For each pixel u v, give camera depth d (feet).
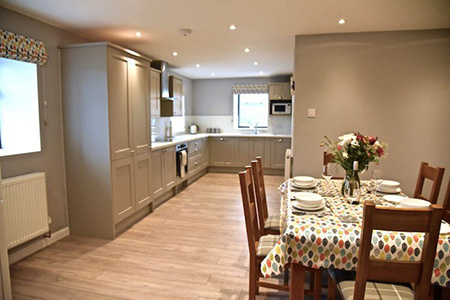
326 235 4.85
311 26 10.64
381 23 10.33
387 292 4.83
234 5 8.54
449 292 5.01
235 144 22.06
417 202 6.10
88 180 10.38
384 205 6.52
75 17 9.29
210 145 22.56
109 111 10.00
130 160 11.37
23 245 9.01
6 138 9.63
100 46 9.77
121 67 10.68
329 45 11.71
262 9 8.87
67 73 10.16
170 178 15.33
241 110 23.99
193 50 14.14
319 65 11.88
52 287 7.45
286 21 10.05
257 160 8.55
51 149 9.96
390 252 4.62
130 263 8.66
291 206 6.26
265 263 5.29
